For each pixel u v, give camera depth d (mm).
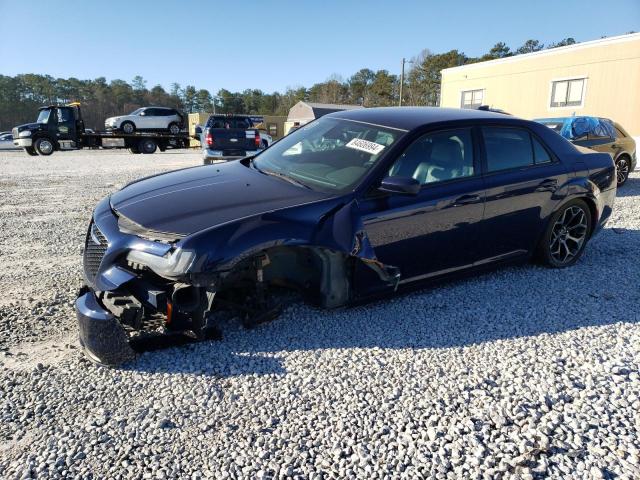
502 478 2141
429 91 73625
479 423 2498
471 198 3957
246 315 3393
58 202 8648
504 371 2980
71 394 2678
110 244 3074
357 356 3119
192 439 2348
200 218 3076
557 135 4793
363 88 91312
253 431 2410
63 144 23922
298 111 54562
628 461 2252
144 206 3322
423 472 2166
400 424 2479
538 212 4457
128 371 2906
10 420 2459
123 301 2896
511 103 25141
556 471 2189
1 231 6355
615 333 3500
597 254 5332
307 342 3277
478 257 4172
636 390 2811
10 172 13891
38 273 4605
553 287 4336
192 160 19609
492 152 4227
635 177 11844
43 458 2199
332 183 3611
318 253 3338
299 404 2627
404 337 3377
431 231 3781
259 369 2943
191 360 3027
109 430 2398
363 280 3531
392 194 3580
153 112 28078
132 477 2102
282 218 3141
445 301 4000
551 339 3398
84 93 106688
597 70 21047
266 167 4137
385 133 3910
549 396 2732
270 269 3406
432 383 2838
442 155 3947
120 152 27172
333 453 2268
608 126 9969
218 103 115438
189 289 2949
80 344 3215
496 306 3918
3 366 2939
